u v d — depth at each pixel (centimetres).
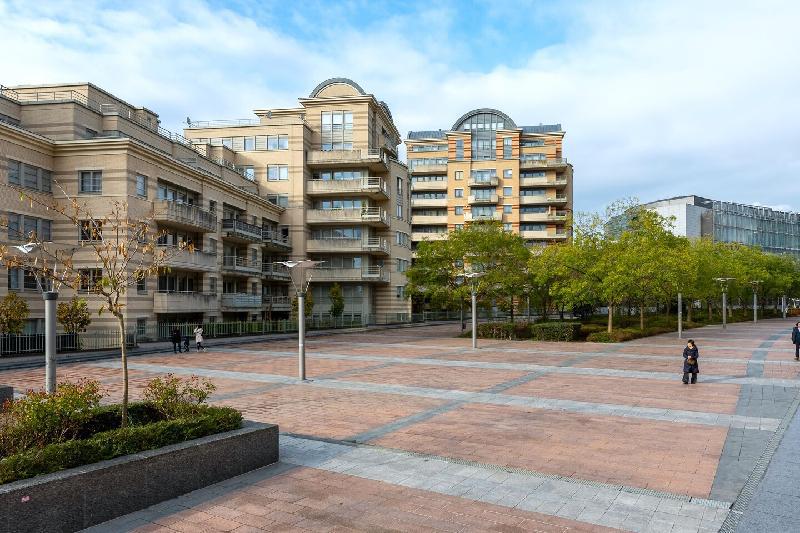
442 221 8438
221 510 711
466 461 926
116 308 835
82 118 3291
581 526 665
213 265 3997
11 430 732
